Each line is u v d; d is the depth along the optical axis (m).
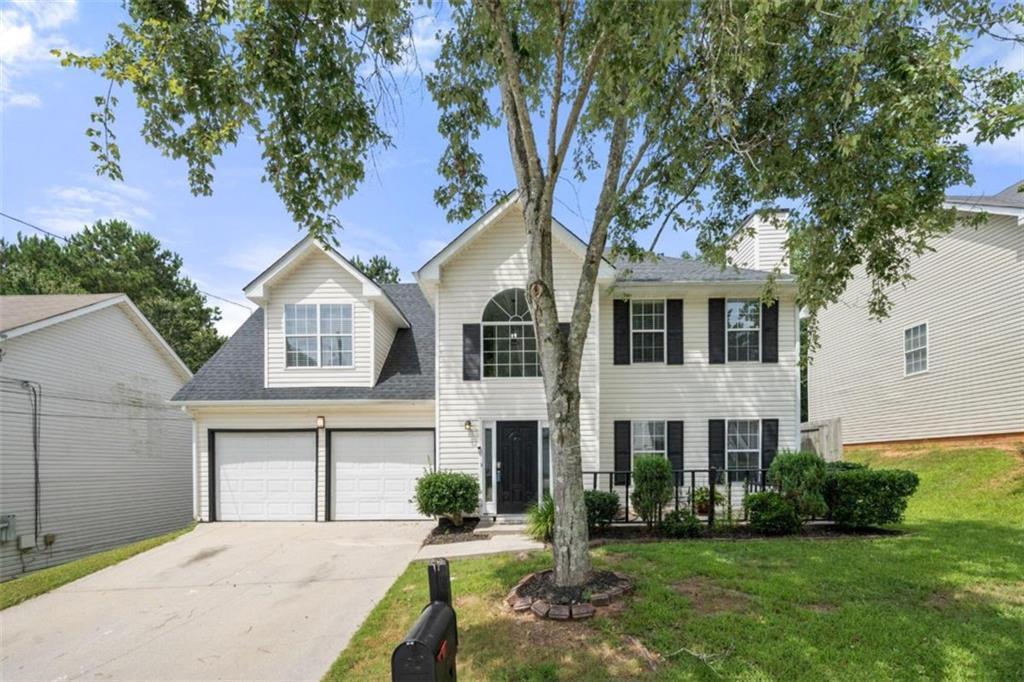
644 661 4.44
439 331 11.55
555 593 5.50
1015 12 4.95
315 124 5.99
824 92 5.68
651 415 12.32
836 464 10.59
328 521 11.89
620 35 4.86
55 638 5.98
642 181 6.77
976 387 13.19
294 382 12.26
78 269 26.36
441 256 11.30
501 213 11.29
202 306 30.25
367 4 5.34
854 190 5.88
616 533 8.63
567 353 5.91
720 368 12.38
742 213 7.68
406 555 8.66
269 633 5.82
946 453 13.33
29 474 12.38
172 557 9.09
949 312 14.06
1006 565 6.48
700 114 6.02
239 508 12.02
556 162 5.88
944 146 5.11
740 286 12.25
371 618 5.93
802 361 9.13
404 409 12.09
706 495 10.28
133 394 15.62
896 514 8.34
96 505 14.16
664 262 13.98
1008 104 4.98
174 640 5.78
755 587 5.75
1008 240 12.43
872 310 7.38
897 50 5.01
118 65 4.91
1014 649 4.54
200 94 5.31
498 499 11.27
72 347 13.59
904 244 6.62
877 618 5.05
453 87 7.06
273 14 5.31
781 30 5.44
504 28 5.47
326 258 12.42
